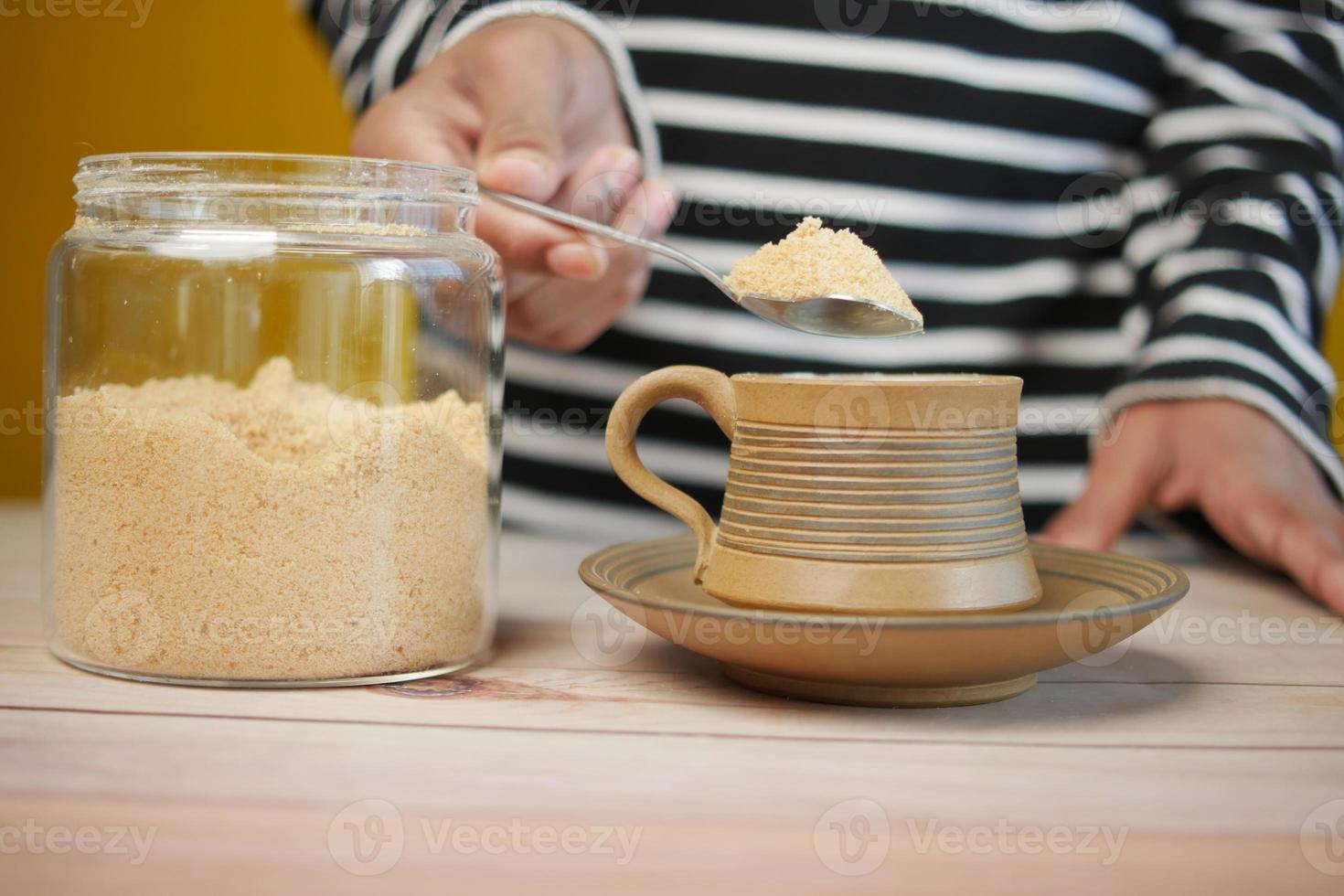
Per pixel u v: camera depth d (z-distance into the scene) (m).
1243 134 1.37
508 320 1.21
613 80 1.16
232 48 2.19
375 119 1.04
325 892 0.48
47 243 2.21
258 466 0.72
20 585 1.03
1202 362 1.17
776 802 0.57
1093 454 1.24
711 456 1.49
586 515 1.52
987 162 1.45
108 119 2.20
